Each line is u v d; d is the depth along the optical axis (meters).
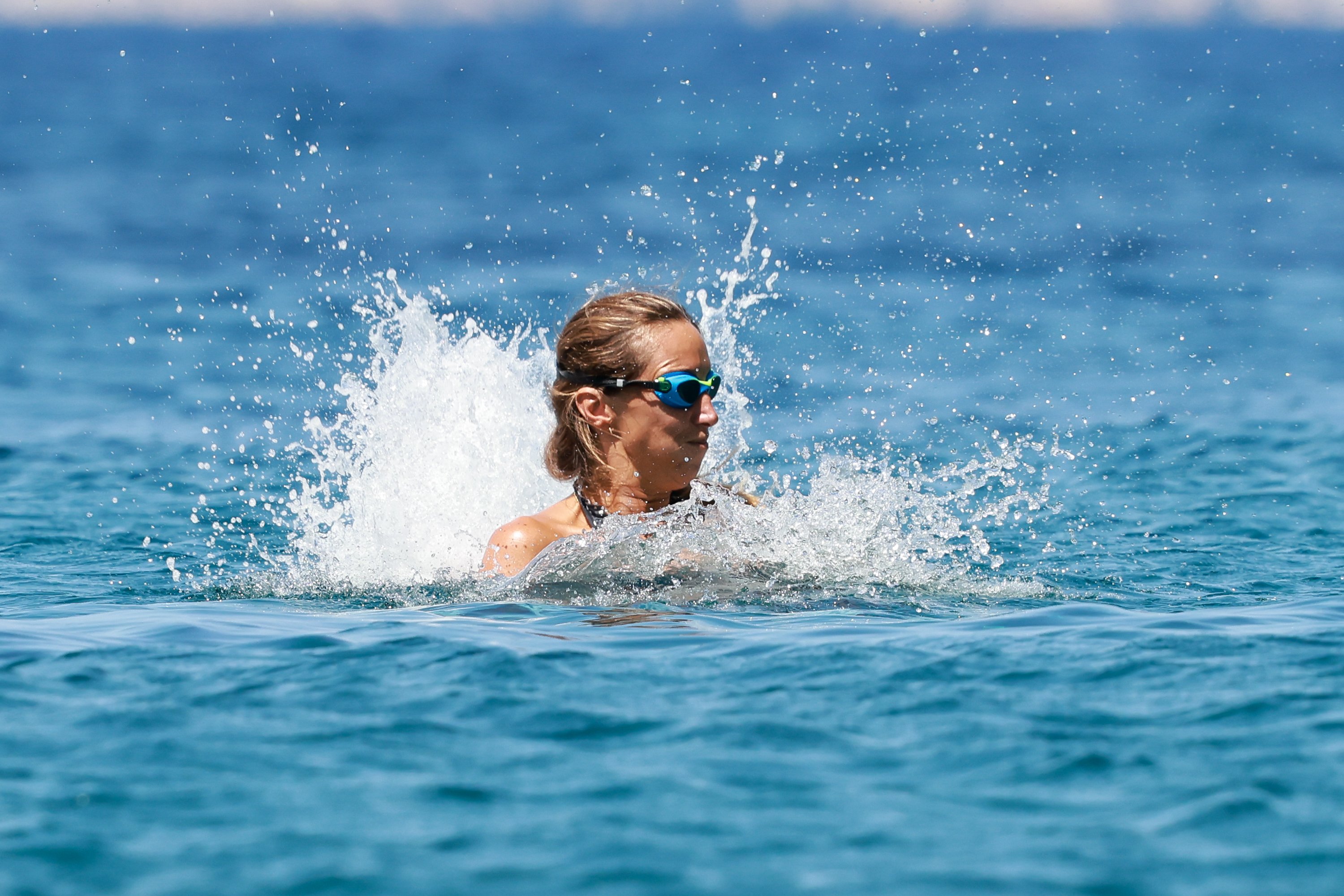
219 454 33.56
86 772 10.62
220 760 10.89
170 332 54.59
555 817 9.73
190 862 9.03
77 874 8.87
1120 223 94.81
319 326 56.06
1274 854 9.00
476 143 163.38
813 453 32.50
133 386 43.72
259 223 95.50
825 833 9.45
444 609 16.66
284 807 9.94
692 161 139.75
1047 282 69.12
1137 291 66.12
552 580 17.34
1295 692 12.39
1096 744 11.12
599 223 92.94
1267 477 29.30
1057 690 12.62
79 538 23.52
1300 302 62.78
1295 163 140.75
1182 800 9.93
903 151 147.25
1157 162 141.00
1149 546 22.19
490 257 76.94
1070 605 16.56
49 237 87.56
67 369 46.72
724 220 94.62
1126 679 12.94
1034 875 8.74
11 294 64.50
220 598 18.00
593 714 11.98
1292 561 20.84
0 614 16.73
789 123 189.75
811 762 10.82
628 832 9.48
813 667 13.40
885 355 48.53
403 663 13.57
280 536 23.95
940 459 31.86
